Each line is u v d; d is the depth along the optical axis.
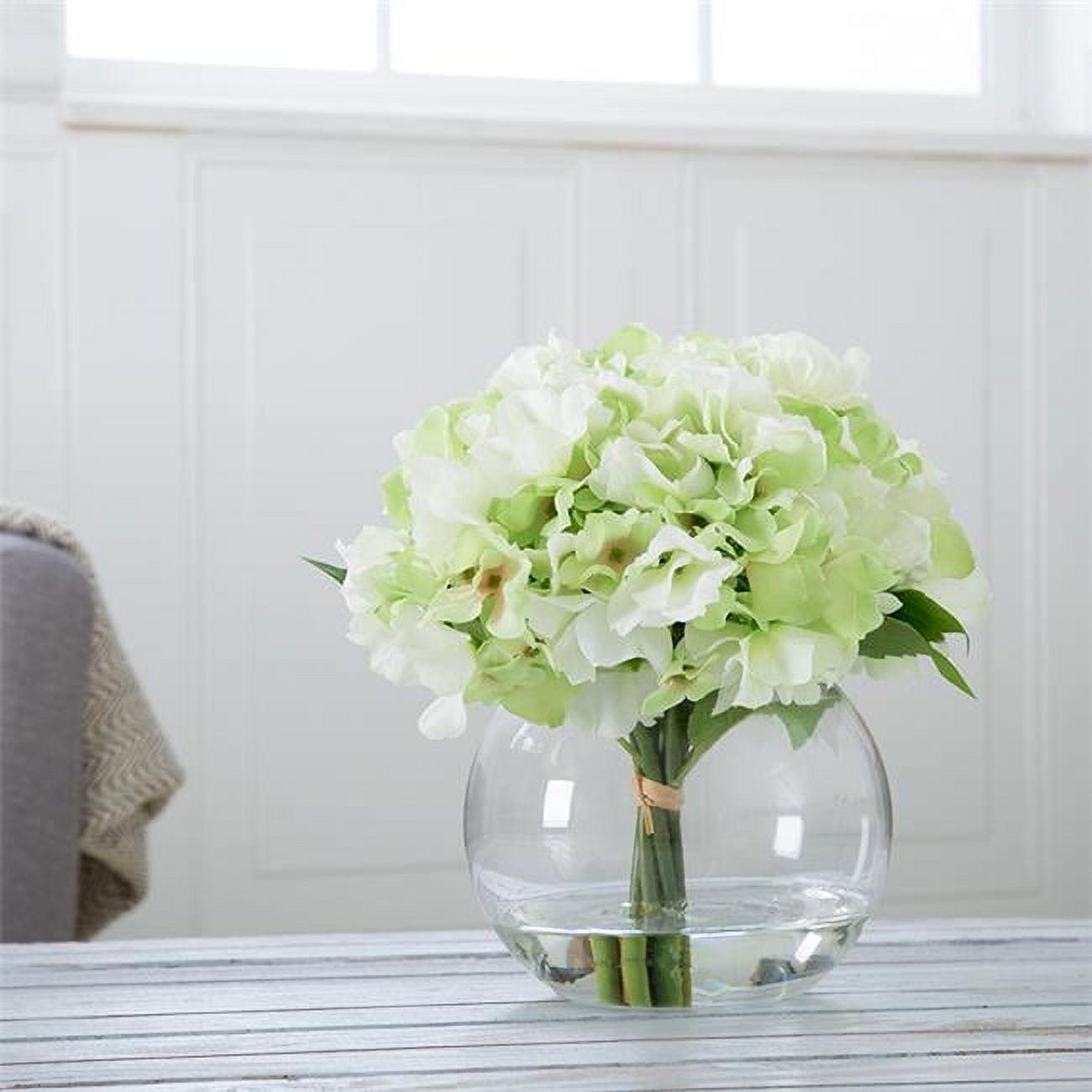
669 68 3.75
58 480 3.37
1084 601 3.73
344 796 3.47
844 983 1.18
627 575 0.99
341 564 3.46
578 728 1.04
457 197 3.50
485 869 1.10
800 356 1.11
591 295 3.55
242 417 3.43
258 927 3.45
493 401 1.10
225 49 3.59
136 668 3.39
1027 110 3.87
